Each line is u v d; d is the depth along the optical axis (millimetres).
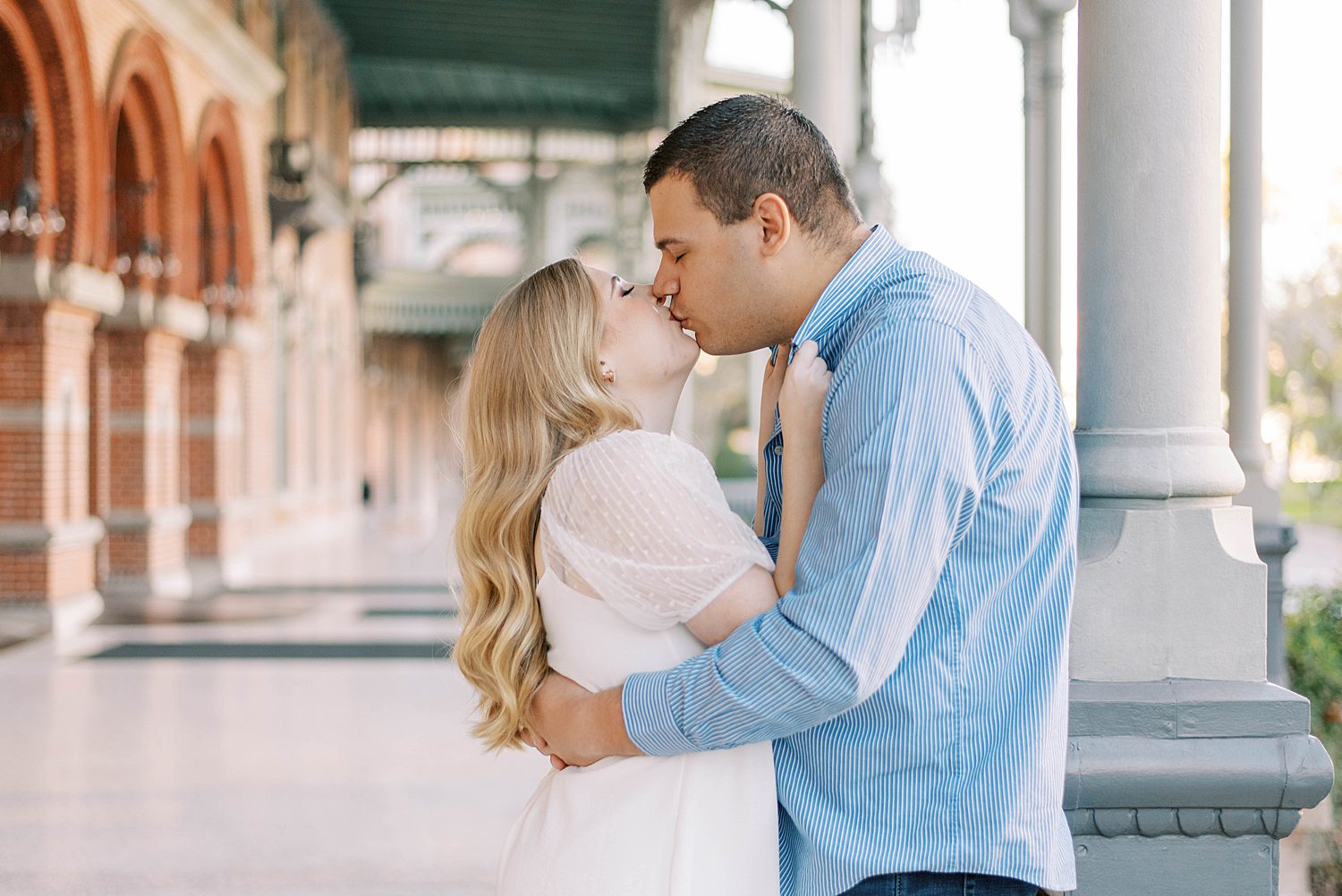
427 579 16500
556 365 1844
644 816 1745
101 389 13305
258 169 16734
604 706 1727
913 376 1579
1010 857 1663
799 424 1721
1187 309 2287
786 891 1792
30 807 5707
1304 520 29469
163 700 8289
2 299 10188
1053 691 1718
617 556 1722
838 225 1812
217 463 15477
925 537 1555
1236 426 6934
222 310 15359
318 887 4617
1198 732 2133
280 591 14906
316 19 22266
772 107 1793
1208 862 2158
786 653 1560
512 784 6152
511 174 46906
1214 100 2297
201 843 5180
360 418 29594
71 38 10203
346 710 7973
